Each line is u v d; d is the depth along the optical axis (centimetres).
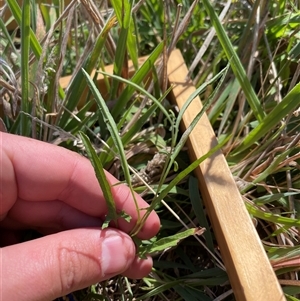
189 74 17
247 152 16
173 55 17
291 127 16
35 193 14
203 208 16
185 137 11
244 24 19
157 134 17
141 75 15
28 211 14
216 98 17
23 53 14
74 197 14
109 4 22
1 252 11
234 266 12
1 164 13
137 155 16
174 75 17
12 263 11
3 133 13
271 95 17
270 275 12
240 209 13
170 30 18
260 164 16
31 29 15
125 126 16
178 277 15
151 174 16
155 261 15
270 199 15
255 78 18
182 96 16
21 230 15
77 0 14
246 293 11
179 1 19
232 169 16
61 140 15
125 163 11
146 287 15
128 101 17
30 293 11
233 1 17
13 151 13
